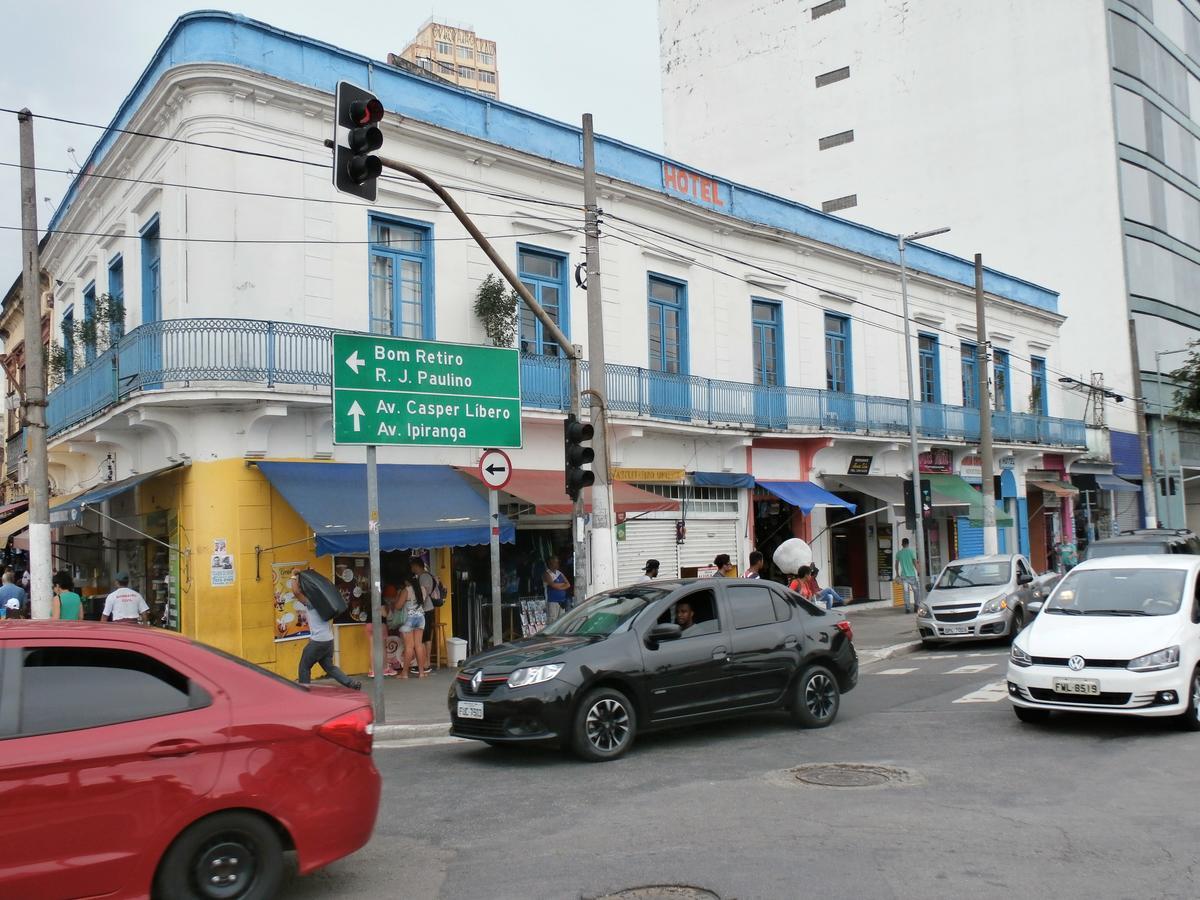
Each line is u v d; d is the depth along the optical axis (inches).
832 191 1720.0
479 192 691.4
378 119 397.7
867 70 1692.9
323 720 207.0
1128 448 1584.6
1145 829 251.3
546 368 700.0
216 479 560.1
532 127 731.4
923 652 711.7
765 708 397.7
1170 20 1766.7
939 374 1181.1
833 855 233.9
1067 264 1563.7
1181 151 1771.7
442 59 3875.5
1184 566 416.2
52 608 506.0
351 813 207.2
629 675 362.0
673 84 1886.1
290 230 596.4
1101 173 1539.1
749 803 285.7
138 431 621.6
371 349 442.0
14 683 182.5
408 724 434.9
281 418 581.9
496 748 391.5
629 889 215.2
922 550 922.1
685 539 833.5
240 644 557.6
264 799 195.3
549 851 245.8
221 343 560.4
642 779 323.6
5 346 1263.5
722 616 397.1
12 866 171.6
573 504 518.3
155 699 192.7
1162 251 1662.2
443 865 237.3
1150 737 363.9
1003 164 1599.4
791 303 962.1
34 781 175.0
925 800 284.0
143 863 182.4
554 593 687.1
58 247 874.8
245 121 582.2
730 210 907.4
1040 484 1330.0
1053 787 297.0
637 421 755.4
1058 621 404.8
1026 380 1373.0
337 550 531.2
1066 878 215.8
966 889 209.6
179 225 584.7
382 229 646.5
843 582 1038.4
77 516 640.4
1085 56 1545.3
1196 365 1154.0
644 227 805.9
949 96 1635.1
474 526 581.3
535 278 730.8
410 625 590.6
